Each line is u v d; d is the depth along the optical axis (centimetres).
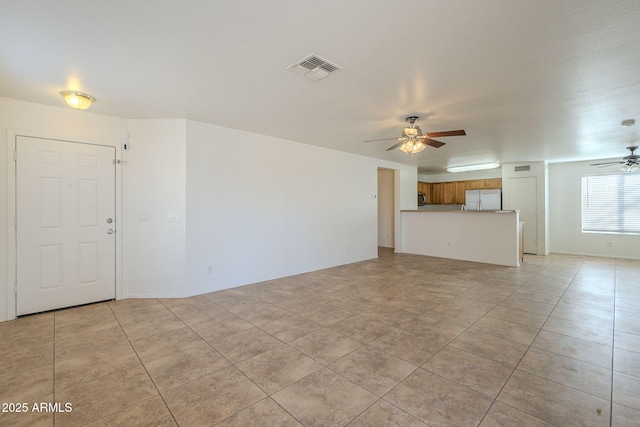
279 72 246
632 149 542
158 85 271
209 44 204
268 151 463
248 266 441
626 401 176
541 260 634
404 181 761
